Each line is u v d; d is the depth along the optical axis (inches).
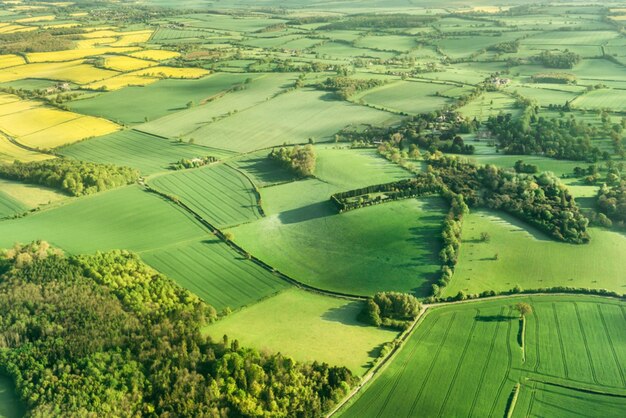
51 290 6107.3
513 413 4790.8
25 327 5575.8
